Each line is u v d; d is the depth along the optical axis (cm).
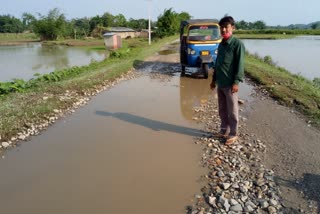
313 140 578
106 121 716
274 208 376
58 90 949
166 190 425
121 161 512
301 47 3434
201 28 1212
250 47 3431
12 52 3672
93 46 4531
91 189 431
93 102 888
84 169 488
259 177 449
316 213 366
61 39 6606
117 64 1559
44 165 504
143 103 871
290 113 750
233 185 429
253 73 1232
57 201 405
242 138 599
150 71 1439
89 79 1122
